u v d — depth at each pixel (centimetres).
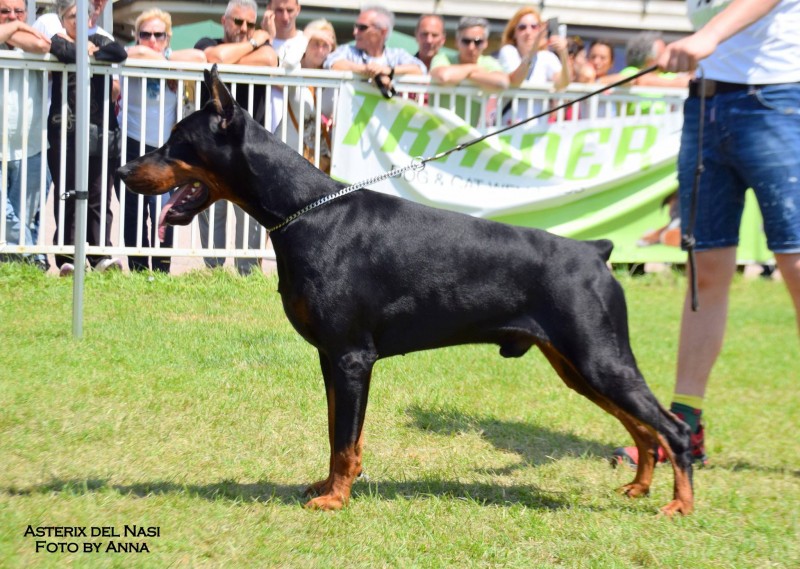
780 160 443
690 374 476
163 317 665
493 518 388
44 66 720
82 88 581
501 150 841
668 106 891
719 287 473
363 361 380
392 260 379
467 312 383
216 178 387
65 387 506
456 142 825
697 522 390
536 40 812
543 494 424
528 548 361
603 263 392
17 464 407
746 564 353
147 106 766
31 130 735
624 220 903
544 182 862
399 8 1120
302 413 503
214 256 779
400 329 385
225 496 394
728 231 467
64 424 455
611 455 487
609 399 385
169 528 353
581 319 379
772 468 476
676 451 397
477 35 835
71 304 673
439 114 812
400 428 504
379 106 799
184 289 741
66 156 741
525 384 602
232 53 769
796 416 570
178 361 568
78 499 368
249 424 480
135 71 740
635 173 890
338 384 379
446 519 384
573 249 388
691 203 431
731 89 448
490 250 383
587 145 870
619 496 427
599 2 1177
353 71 789
